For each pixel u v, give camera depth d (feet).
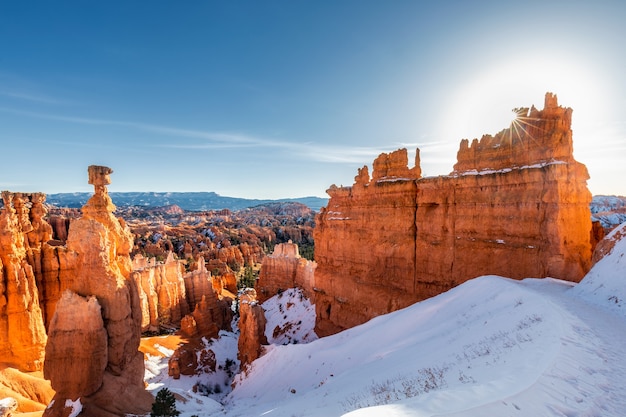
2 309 115.55
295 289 258.16
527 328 59.16
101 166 93.50
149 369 160.15
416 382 52.47
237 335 230.27
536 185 102.47
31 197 146.41
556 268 96.02
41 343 123.13
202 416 95.86
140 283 209.67
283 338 202.28
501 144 115.14
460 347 64.75
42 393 109.91
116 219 96.89
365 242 155.53
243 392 132.57
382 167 153.58
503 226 109.60
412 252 135.33
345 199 169.89
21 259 125.80
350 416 33.99
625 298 69.62
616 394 36.63
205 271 269.64
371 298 148.87
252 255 548.72
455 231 121.70
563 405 34.09
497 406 32.83
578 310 65.16
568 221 98.53
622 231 90.27
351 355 104.68
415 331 92.73
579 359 43.52
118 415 77.30
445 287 123.44
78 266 83.10
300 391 102.83
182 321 208.95
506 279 94.17
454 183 122.11
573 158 102.27
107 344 81.82
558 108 102.83
